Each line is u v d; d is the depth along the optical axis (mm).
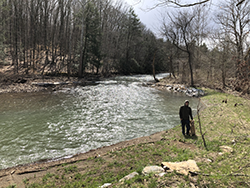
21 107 14055
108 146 8234
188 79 29781
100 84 28562
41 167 6324
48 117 12117
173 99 19625
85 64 36719
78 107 14961
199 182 4012
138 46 57094
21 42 32531
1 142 8336
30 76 27375
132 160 6441
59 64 36312
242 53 13953
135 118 12617
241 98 16312
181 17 26391
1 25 27109
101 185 4852
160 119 12508
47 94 19453
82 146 8250
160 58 59625
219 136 7973
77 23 36000
